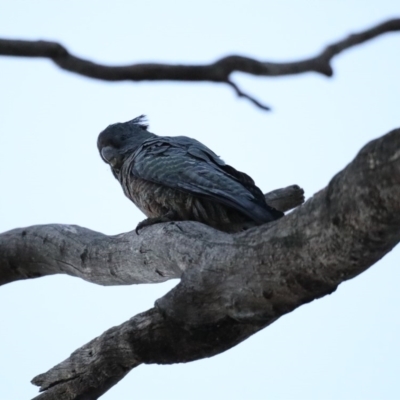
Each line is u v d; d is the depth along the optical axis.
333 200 8.93
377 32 8.49
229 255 10.05
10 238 14.02
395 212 8.51
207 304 10.31
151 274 12.05
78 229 13.45
